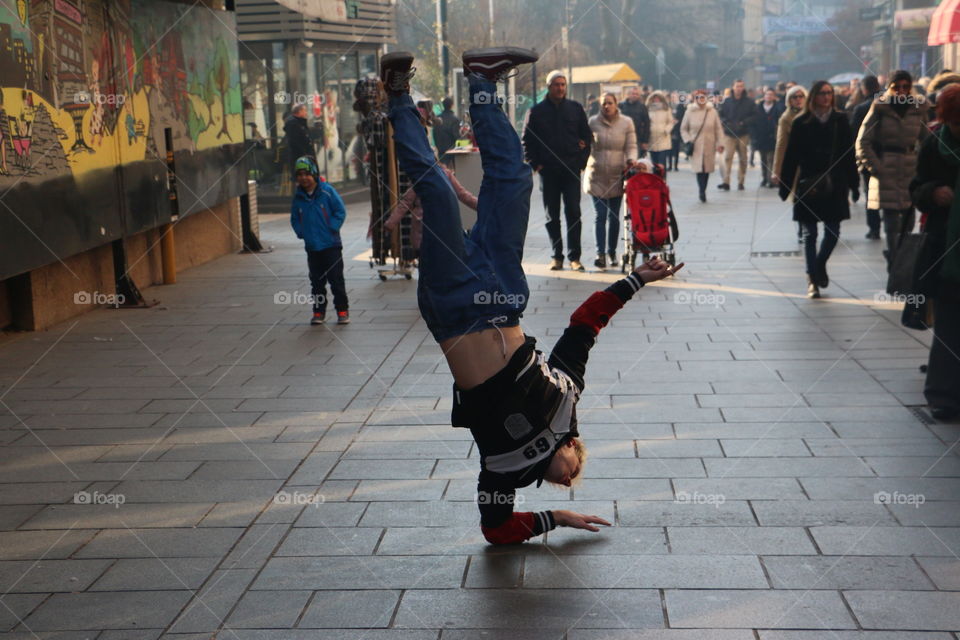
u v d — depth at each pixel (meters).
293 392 7.05
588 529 4.50
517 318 4.07
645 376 7.18
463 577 4.14
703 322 8.95
